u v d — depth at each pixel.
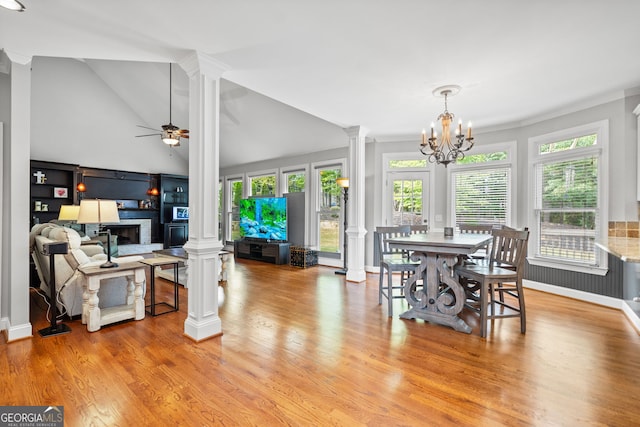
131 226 8.10
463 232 4.48
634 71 2.83
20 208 2.60
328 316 3.22
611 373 2.09
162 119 7.48
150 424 1.58
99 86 7.24
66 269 3.06
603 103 3.48
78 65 6.92
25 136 2.62
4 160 2.61
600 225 3.52
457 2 1.88
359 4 1.90
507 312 3.34
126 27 2.16
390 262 3.43
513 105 3.75
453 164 5.09
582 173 3.71
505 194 4.59
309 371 2.11
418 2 1.88
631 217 3.28
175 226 8.61
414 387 1.93
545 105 3.75
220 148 7.49
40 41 2.36
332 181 6.18
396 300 3.80
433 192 5.24
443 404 1.76
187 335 2.68
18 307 2.59
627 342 2.59
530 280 4.33
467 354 2.37
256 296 3.96
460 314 3.33
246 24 2.12
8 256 2.67
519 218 4.45
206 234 2.63
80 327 2.90
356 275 4.75
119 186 7.84
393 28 2.17
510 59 2.61
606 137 3.46
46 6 1.90
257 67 2.79
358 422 1.61
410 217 5.42
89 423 1.58
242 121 6.14
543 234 4.18
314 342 2.58
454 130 4.84
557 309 3.43
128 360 2.24
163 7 1.92
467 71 2.85
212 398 1.80
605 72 2.85
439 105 3.77
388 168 5.50
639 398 1.81
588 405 1.75
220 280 4.73
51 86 6.64
